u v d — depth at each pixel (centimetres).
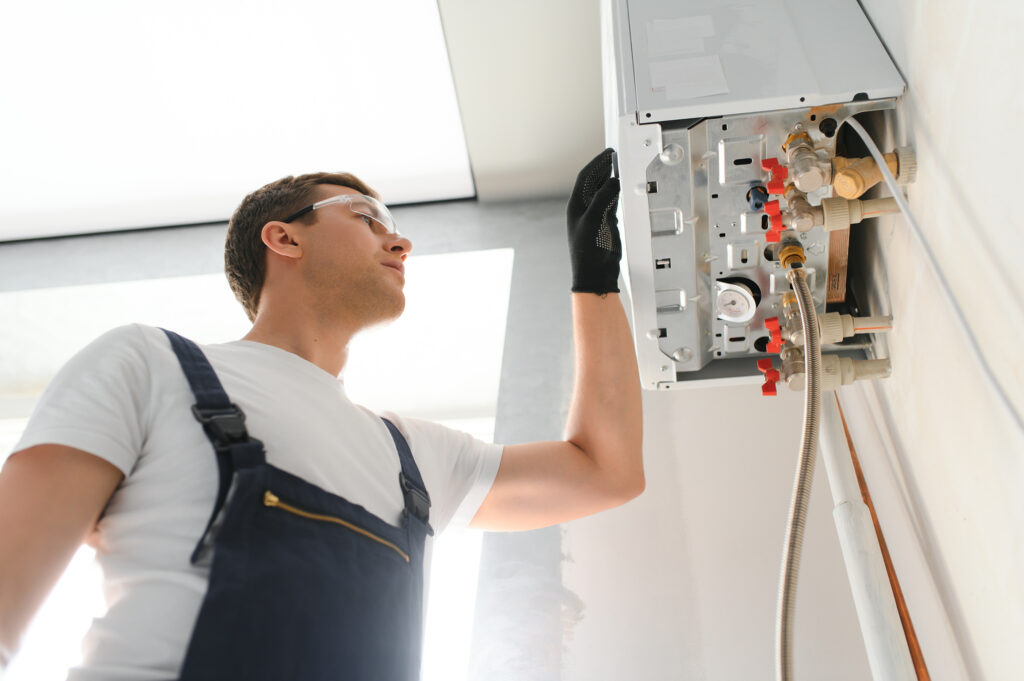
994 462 95
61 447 89
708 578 187
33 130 329
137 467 95
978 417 98
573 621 186
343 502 100
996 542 98
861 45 126
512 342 275
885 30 124
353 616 93
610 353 147
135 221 381
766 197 125
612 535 200
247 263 142
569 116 324
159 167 351
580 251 147
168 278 353
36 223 378
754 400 220
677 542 195
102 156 344
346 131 336
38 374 422
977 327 95
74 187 359
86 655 84
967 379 101
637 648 179
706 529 196
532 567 198
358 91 319
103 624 85
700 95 121
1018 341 84
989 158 86
